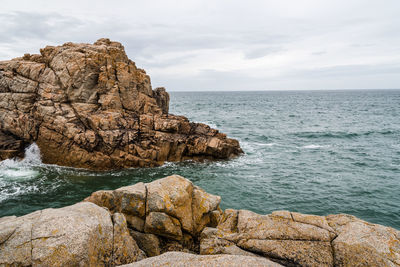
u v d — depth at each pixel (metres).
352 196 22.36
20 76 30.03
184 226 10.52
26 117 28.34
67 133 27.27
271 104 151.50
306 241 7.97
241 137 48.25
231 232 9.32
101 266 7.47
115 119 28.94
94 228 7.54
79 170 27.12
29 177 24.97
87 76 29.73
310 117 81.56
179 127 31.88
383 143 42.91
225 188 23.95
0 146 27.56
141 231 10.34
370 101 174.12
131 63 36.69
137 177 26.06
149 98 34.44
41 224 7.14
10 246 6.59
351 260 7.14
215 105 138.00
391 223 18.42
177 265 6.30
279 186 24.53
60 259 6.54
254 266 6.19
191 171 28.19
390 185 24.69
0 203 20.06
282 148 39.72
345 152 37.12
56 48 31.62
